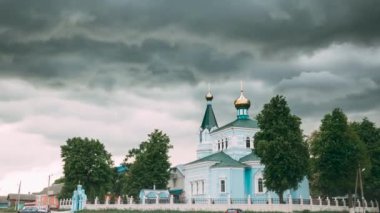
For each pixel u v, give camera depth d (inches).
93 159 3708.2
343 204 2847.0
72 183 3624.5
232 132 3334.2
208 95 4008.4
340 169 2696.9
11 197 6146.7
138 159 3417.8
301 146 2469.2
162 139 3393.2
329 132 2743.6
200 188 3090.6
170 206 2600.9
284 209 2375.7
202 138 3814.0
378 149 3083.2
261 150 2439.7
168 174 3346.5
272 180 2410.2
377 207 3070.9
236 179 2947.8
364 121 3243.1
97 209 2972.4
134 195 3277.6
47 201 5408.5
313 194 3403.1
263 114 2532.0
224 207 2440.9
